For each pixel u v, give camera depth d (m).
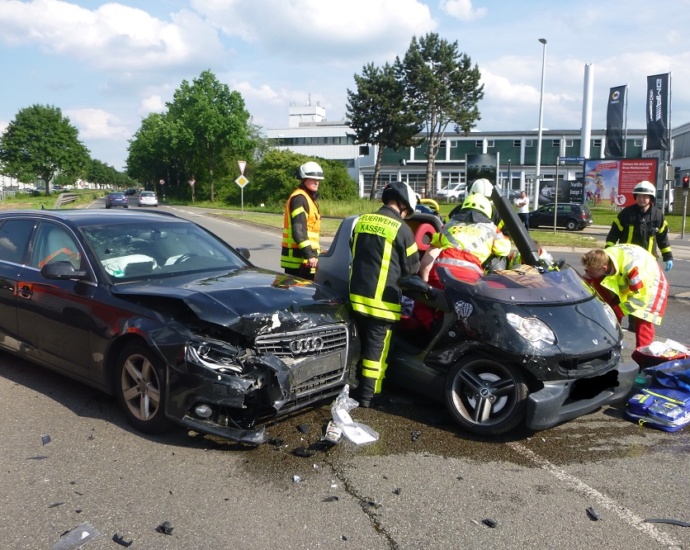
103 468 3.77
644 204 7.33
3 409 4.70
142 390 4.25
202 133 69.12
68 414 4.61
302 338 4.20
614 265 5.60
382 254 4.63
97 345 4.49
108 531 3.10
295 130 95.31
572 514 3.33
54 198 69.56
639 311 5.58
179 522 3.19
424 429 4.46
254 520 3.22
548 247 19.11
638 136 67.50
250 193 57.09
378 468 3.84
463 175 72.69
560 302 4.39
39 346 5.04
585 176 37.59
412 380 4.77
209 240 5.70
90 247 4.88
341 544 3.01
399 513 3.31
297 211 6.34
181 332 4.01
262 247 17.33
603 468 3.89
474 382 4.36
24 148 88.56
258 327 4.02
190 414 3.96
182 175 85.25
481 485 3.64
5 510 3.29
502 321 4.19
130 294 4.38
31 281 5.09
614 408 4.97
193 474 3.71
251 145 72.81
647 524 3.24
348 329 4.58
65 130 90.81
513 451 4.12
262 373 3.91
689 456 4.09
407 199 4.82
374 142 55.16
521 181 70.00
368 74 54.09
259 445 4.12
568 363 4.14
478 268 4.71
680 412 4.52
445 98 51.16
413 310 5.20
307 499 3.44
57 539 3.03
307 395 4.25
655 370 4.89
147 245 5.17
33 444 4.10
